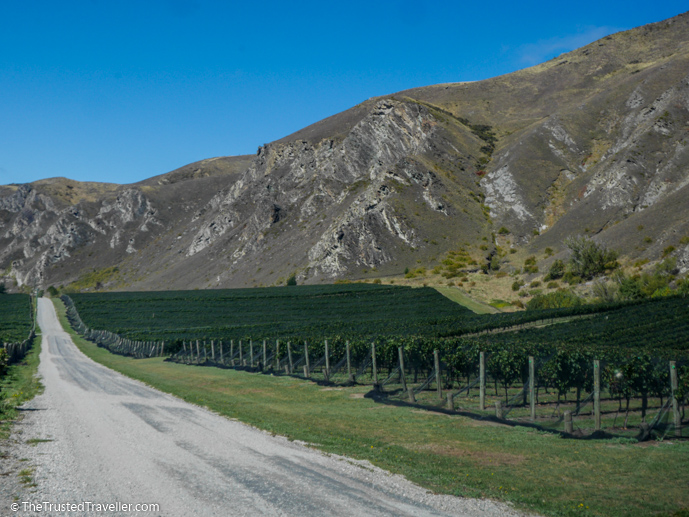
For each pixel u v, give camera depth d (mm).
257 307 102375
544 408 18016
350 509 8070
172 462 10656
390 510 8102
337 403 20484
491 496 8961
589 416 16391
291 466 10500
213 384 27859
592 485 9625
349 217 153875
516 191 149500
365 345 27953
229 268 183875
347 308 93250
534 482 9805
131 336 69750
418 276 121062
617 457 11578
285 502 8312
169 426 14758
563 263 103438
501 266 122812
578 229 122500
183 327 85125
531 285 101062
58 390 23844
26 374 32406
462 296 97438
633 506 8531
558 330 48469
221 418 16359
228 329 72812
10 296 168500
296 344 33281
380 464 10828
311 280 139250
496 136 194375
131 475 9688
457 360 21594
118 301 119062
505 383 20969
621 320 51094
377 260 136250
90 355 56375
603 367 15797
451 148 175750
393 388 22672
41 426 14602
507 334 48906
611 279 83938
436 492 9102
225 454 11422
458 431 14633
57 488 8859
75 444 12281
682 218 94875
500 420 16031
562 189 147750
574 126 167625
